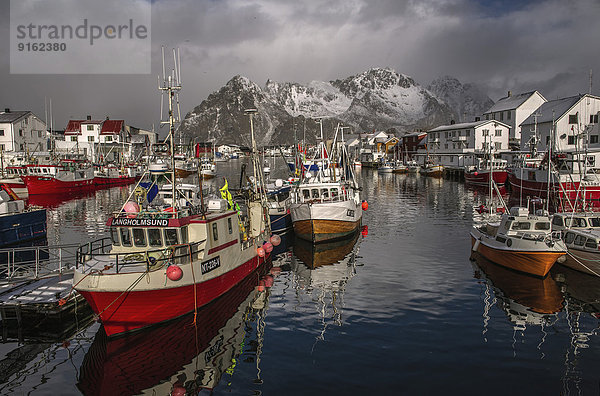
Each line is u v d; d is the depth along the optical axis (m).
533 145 72.38
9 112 91.75
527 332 15.76
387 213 44.75
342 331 16.09
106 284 14.80
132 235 17.20
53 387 12.73
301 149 58.22
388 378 12.83
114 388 12.63
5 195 34.06
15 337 16.05
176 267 15.68
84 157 92.88
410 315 17.47
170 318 16.59
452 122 128.50
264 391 12.34
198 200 27.92
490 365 13.49
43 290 17.97
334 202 30.61
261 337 15.73
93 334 16.19
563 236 23.45
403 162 124.69
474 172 75.62
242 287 21.06
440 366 13.46
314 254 27.86
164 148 20.42
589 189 46.22
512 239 22.08
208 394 12.27
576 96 77.19
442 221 39.50
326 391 12.24
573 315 17.22
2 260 27.12
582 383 12.48
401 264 25.08
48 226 38.88
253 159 27.52
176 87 18.09
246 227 24.33
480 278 22.02
